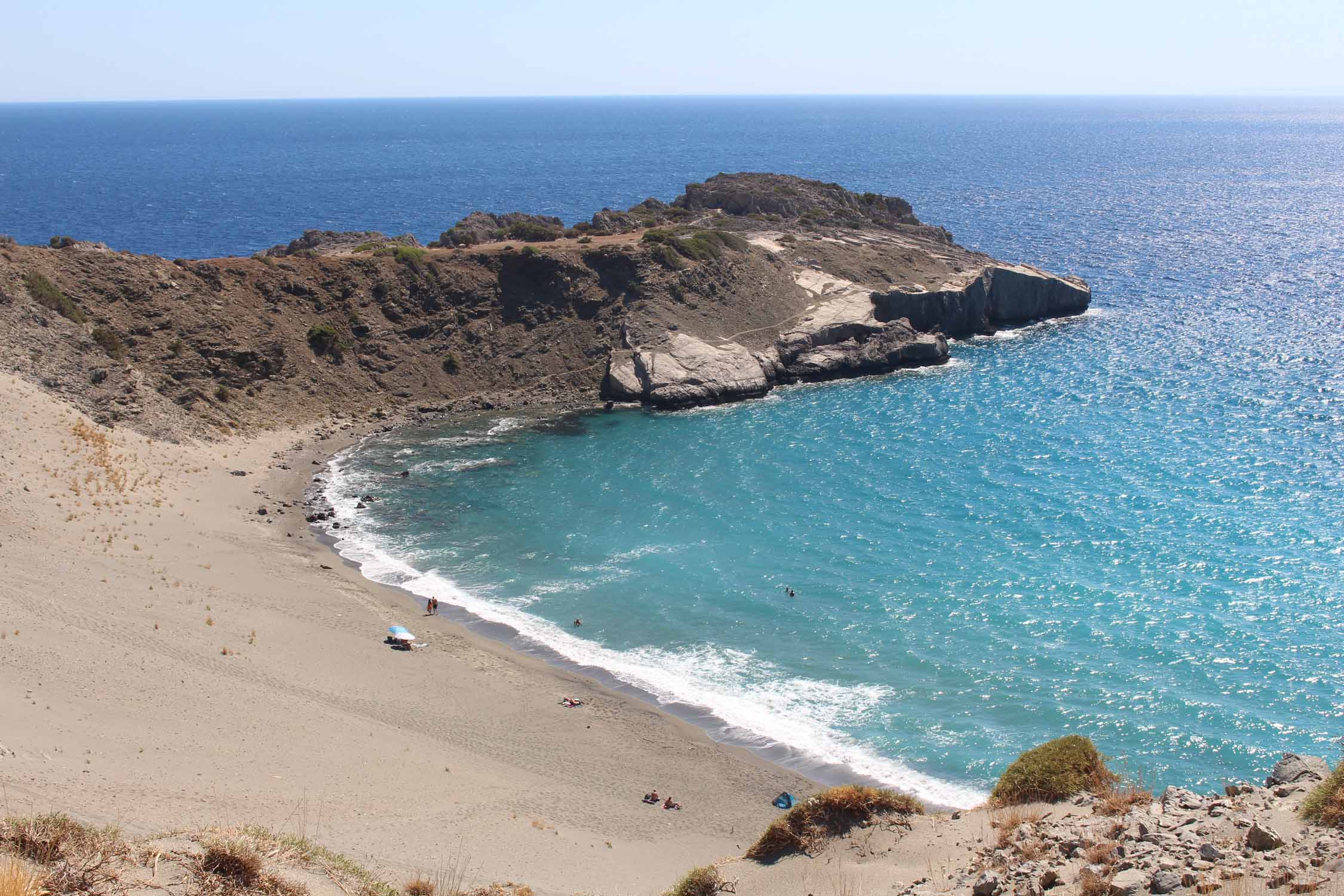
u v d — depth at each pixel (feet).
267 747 128.36
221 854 65.98
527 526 239.71
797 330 383.86
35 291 285.23
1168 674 166.50
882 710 160.04
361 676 164.25
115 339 291.99
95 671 139.85
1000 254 618.85
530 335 369.91
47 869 59.36
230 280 331.77
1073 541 220.02
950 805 135.03
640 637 185.98
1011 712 157.79
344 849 94.53
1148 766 142.41
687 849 119.85
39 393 250.78
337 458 289.12
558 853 110.52
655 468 278.46
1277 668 166.61
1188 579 199.31
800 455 286.46
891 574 207.31
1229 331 412.98
